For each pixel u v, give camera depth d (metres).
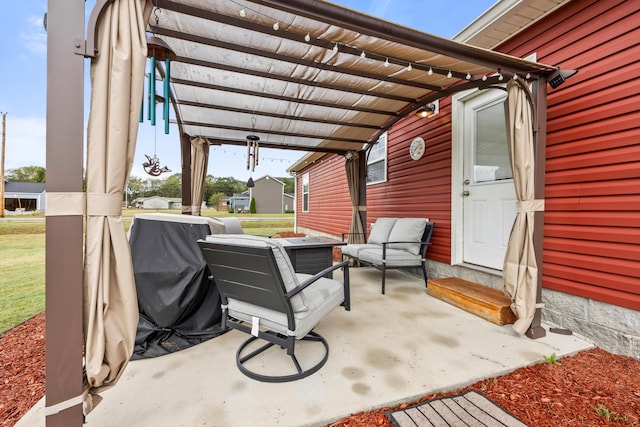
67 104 1.23
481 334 2.31
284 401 1.50
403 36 1.96
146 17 1.46
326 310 2.00
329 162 8.78
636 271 2.00
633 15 2.04
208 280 2.31
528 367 1.87
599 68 2.23
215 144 4.78
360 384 1.64
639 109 2.00
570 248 2.40
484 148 3.44
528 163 2.24
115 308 1.32
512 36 2.94
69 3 1.23
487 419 1.39
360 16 1.82
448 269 3.83
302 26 2.03
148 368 1.82
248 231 12.38
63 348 1.21
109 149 1.29
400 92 3.22
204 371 1.79
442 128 3.98
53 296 1.20
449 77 2.66
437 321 2.58
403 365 1.84
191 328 2.28
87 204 1.28
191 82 2.89
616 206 2.12
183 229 2.31
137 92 1.36
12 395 1.68
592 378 1.76
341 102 3.45
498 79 2.48
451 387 1.63
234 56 2.47
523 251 2.27
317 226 9.98
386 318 2.65
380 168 5.69
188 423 1.36
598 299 2.21
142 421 1.37
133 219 2.35
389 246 4.12
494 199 3.29
